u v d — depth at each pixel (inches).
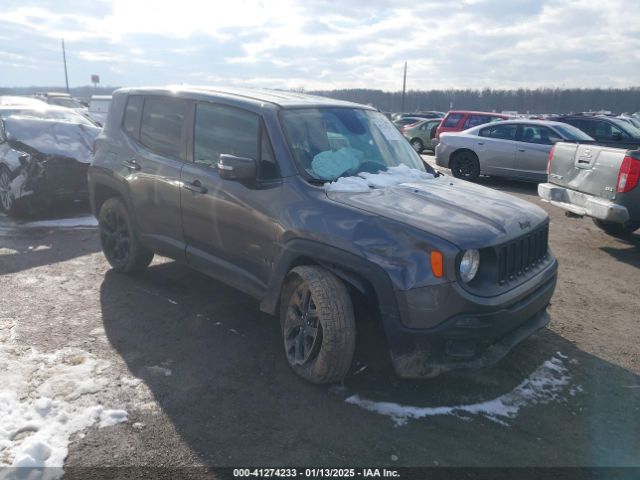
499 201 153.3
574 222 351.3
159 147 187.2
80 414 121.3
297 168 147.5
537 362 155.6
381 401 131.6
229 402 129.0
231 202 156.8
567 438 120.3
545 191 303.3
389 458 111.3
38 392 129.0
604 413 130.6
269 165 151.6
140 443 112.8
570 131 468.8
